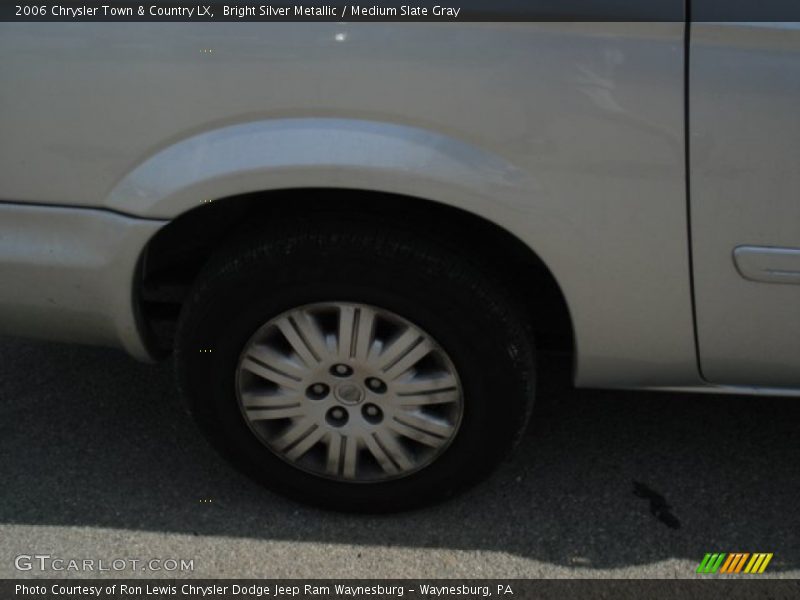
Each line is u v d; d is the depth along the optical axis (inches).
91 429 104.9
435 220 79.5
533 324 90.4
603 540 90.0
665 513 93.3
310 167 73.8
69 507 93.4
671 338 80.0
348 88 72.3
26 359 117.0
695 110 70.8
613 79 70.6
